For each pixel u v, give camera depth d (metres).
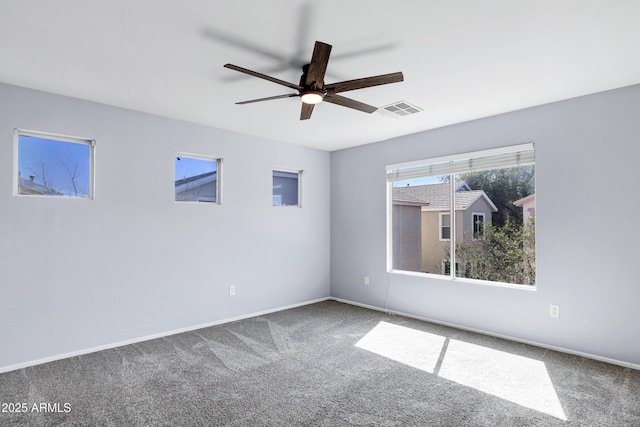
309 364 3.02
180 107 3.48
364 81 2.28
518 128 3.56
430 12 1.90
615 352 3.01
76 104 3.22
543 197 3.40
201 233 4.06
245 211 4.48
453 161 4.11
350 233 5.29
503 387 2.61
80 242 3.23
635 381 2.69
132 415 2.22
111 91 3.07
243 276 4.45
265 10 1.88
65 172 3.23
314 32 2.11
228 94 3.14
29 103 2.98
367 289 5.03
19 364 2.90
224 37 2.17
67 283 3.15
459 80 2.82
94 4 1.82
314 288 5.34
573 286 3.23
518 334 3.57
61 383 2.64
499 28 2.06
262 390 2.55
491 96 3.18
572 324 3.23
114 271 3.42
